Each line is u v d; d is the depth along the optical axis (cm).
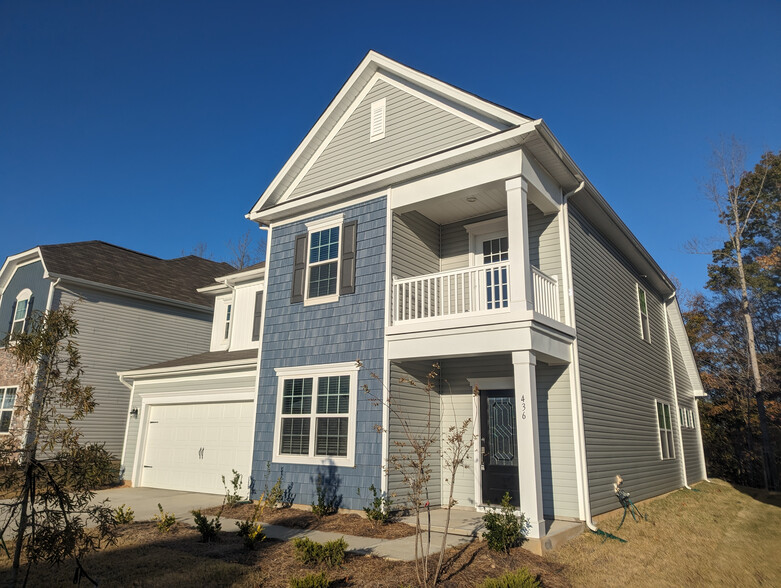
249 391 1290
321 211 1195
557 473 945
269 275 1248
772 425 2238
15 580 533
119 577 639
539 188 975
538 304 918
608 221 1222
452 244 1205
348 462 993
